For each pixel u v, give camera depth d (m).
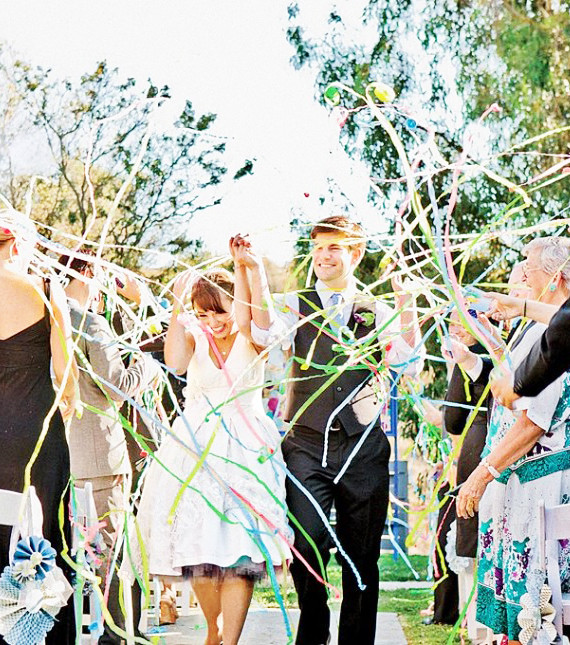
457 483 5.21
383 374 4.64
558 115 12.96
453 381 5.20
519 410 4.02
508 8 13.42
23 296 4.11
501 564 4.14
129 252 17.11
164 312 4.77
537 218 12.38
